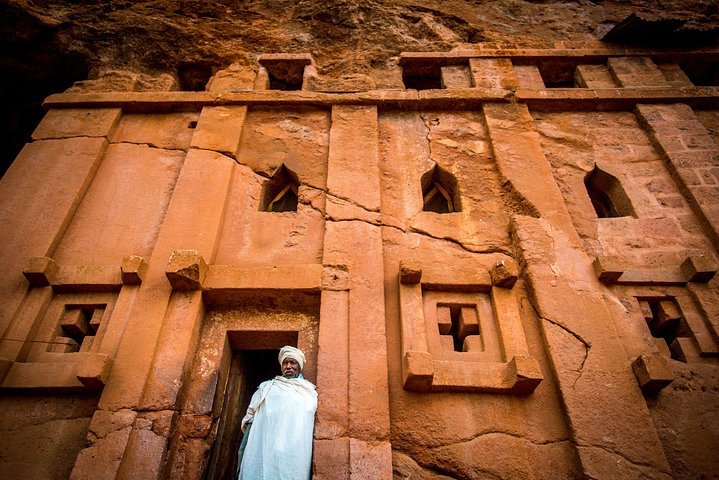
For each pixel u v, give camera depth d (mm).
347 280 4215
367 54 7086
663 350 4051
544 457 3447
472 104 6070
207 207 4777
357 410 3516
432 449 3465
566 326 4008
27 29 6648
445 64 6957
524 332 4051
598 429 3475
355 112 5855
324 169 5336
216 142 5426
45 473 3377
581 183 5375
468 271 4309
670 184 5383
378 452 3342
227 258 4543
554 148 5762
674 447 3549
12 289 4141
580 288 4270
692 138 5738
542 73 7121
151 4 7633
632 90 6320
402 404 3656
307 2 7898
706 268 4332
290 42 7305
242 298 4250
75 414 3619
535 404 3678
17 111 7488
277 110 5996
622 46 7148
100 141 5457
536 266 4387
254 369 4906
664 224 4980
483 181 5312
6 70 6980
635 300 4336
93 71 6727
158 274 4242
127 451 3312
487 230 4852
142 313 3980
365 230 4629
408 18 7746
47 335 3998
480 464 3404
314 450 3338
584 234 4863
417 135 5777
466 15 8227
